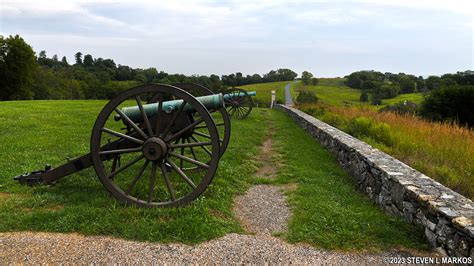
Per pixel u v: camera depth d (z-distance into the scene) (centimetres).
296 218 465
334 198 552
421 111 2611
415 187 438
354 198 559
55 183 558
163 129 514
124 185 552
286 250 379
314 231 420
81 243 380
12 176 595
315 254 372
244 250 376
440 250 367
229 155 825
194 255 363
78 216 430
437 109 2533
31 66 4556
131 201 473
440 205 381
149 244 381
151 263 347
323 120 1466
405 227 420
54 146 859
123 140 507
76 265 340
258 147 1015
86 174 604
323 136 1013
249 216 483
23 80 4497
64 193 523
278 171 736
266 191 601
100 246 375
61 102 2077
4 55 4312
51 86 5831
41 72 5450
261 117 1841
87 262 345
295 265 350
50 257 352
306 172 705
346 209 494
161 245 380
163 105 520
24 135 986
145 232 400
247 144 1003
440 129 972
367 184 580
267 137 1217
